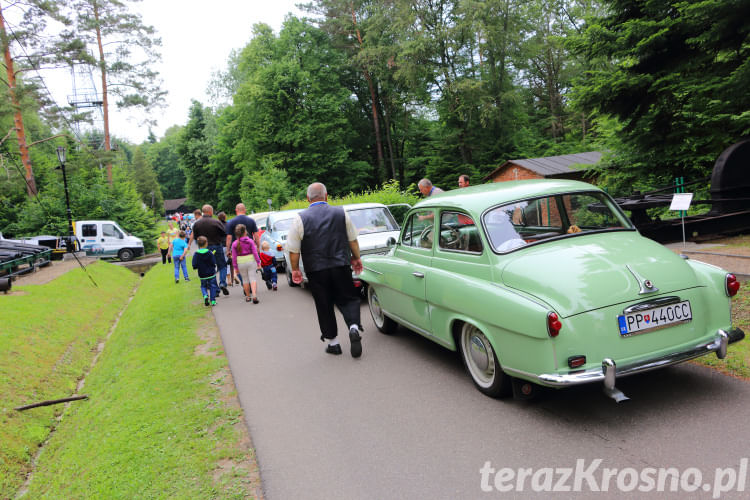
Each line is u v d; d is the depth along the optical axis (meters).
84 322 10.52
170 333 7.71
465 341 4.34
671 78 10.70
